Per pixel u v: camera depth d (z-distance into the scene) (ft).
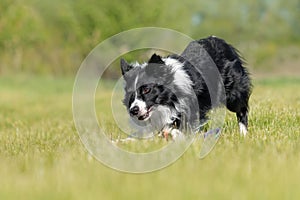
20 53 211.82
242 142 36.83
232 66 43.91
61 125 61.77
